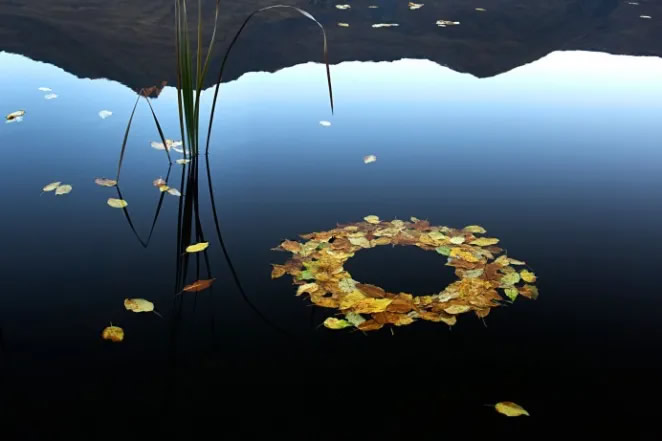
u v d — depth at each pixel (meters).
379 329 1.94
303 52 4.74
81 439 1.51
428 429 1.59
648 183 3.00
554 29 5.79
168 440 1.52
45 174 2.78
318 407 1.64
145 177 2.80
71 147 3.04
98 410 1.60
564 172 3.07
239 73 4.21
